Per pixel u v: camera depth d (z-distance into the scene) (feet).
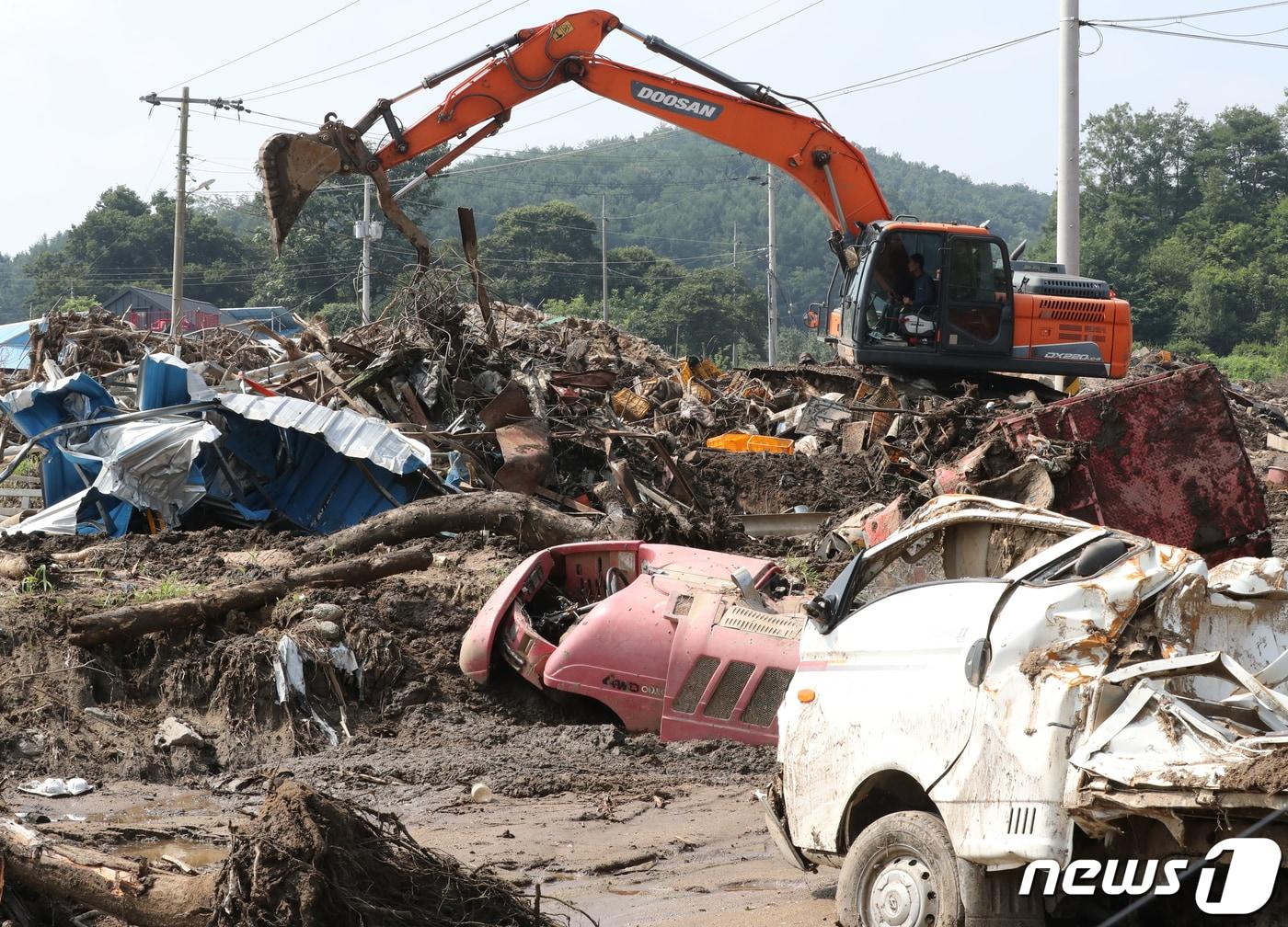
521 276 322.14
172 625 36.01
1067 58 88.12
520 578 35.86
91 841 24.49
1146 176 346.54
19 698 32.99
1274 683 16.87
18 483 63.36
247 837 16.81
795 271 642.63
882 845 17.34
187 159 155.53
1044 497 41.47
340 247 264.11
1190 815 14.19
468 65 66.33
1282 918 14.70
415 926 17.21
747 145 72.18
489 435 59.77
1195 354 278.05
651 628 32.71
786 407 80.94
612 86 70.13
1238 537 42.37
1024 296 70.08
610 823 26.61
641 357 102.42
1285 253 309.63
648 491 57.31
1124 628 16.02
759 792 20.79
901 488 59.52
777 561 47.85
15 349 116.26
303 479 57.36
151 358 56.39
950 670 16.98
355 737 33.78
